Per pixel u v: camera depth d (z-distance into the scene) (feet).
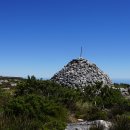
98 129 51.72
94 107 79.30
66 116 64.39
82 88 109.09
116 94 92.32
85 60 123.65
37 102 55.83
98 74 119.03
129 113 71.97
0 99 72.33
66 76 114.83
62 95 82.48
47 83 86.17
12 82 184.14
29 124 42.09
